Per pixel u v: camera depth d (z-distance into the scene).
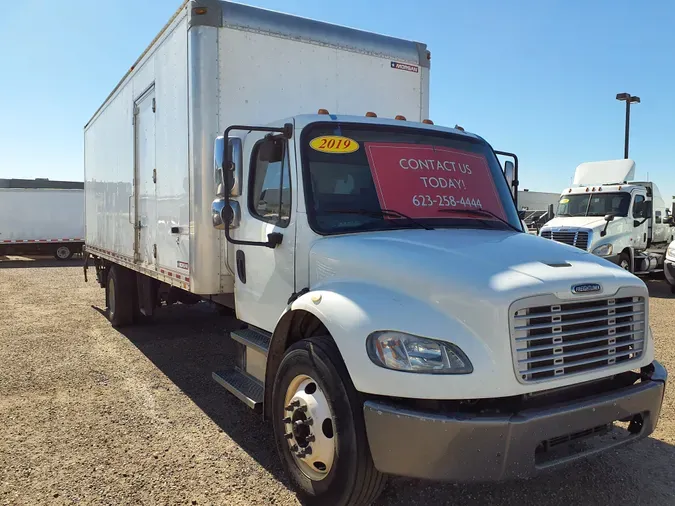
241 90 5.16
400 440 2.86
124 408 5.33
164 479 3.92
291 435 3.56
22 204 23.95
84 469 4.06
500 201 4.45
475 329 2.88
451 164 4.36
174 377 6.35
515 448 2.77
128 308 8.96
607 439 3.32
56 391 5.83
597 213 15.32
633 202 14.93
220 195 4.04
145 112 6.79
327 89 5.64
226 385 4.60
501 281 2.95
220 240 5.14
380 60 6.00
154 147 6.44
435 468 2.81
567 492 3.71
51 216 24.48
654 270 15.73
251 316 4.65
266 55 5.28
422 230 3.86
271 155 4.25
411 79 6.26
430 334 2.90
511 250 3.41
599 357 3.14
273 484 3.86
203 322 9.57
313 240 3.82
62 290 14.27
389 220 3.91
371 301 3.17
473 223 4.12
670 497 3.65
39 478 3.92
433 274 3.10
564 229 14.78
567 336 3.04
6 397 5.64
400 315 3.02
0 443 4.51
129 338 8.34
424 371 2.85
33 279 17.12
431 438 2.79
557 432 2.87
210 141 5.03
